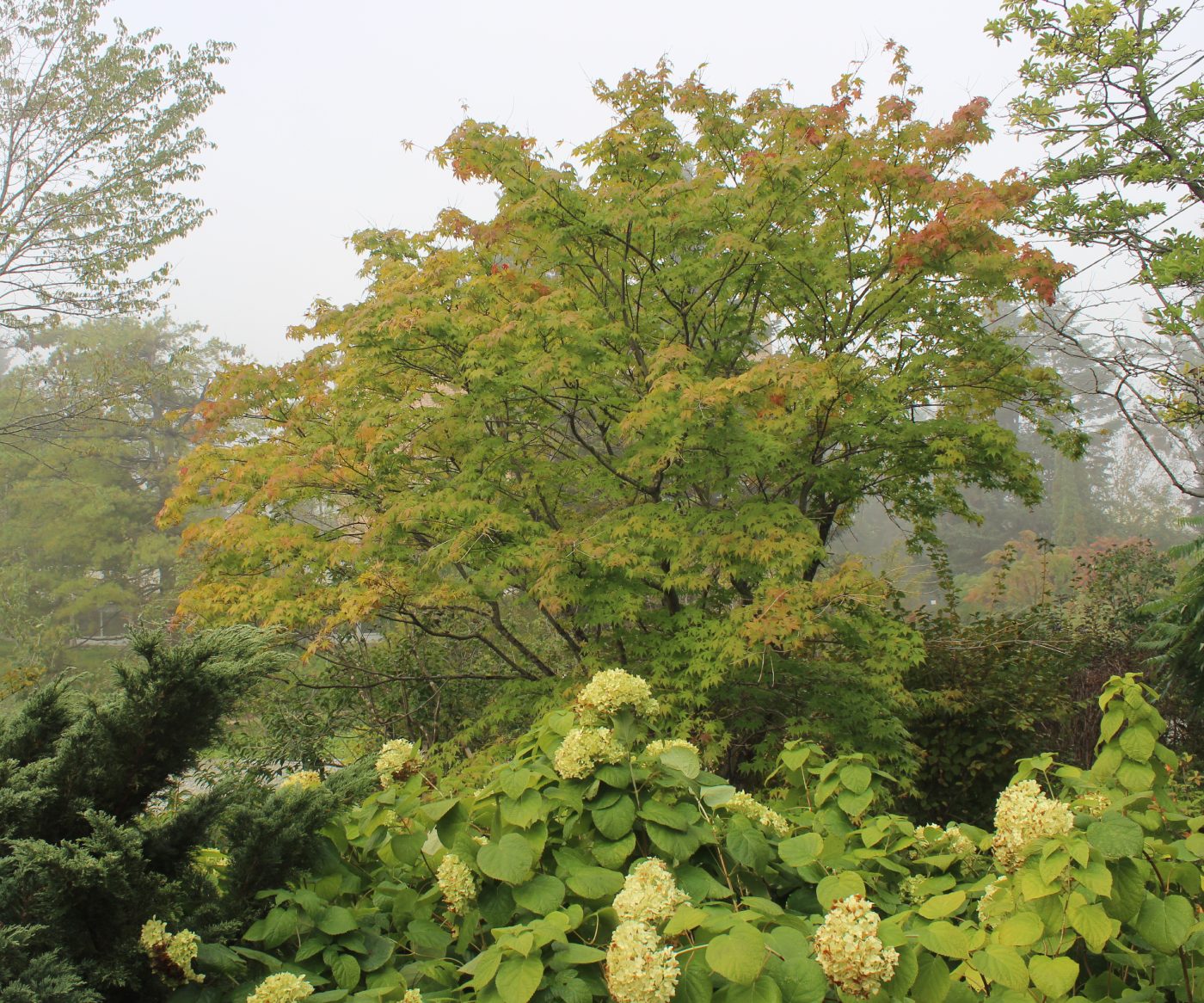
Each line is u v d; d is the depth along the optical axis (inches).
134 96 691.4
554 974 89.8
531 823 103.6
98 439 1000.9
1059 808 89.4
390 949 102.6
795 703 287.6
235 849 104.1
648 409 257.6
